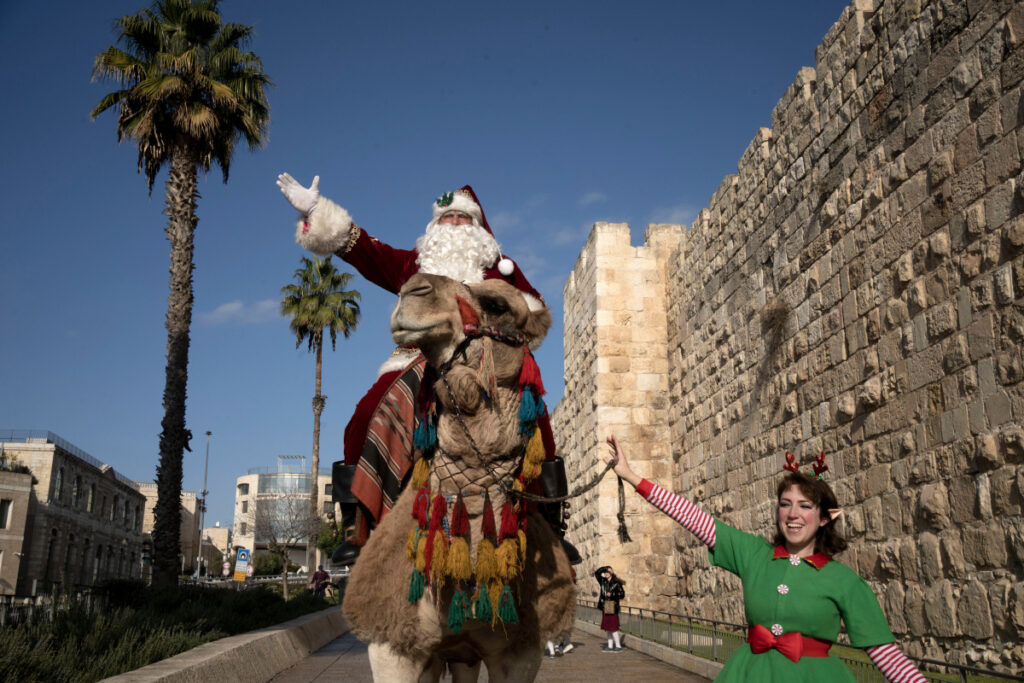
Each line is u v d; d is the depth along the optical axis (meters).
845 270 13.77
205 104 20.36
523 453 4.31
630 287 24.72
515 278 5.52
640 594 22.91
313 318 43.28
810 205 15.17
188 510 104.94
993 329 10.02
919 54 11.84
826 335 14.38
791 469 4.23
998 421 9.84
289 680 11.04
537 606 4.41
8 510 50.78
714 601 19.59
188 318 19.66
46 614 10.22
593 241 25.33
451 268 5.11
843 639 11.15
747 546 4.16
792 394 15.70
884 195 12.66
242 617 15.60
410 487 4.48
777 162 16.73
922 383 11.43
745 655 3.96
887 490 12.18
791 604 3.84
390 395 4.90
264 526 82.31
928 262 11.45
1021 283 9.59
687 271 22.53
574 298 28.75
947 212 11.05
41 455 55.88
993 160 10.16
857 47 13.59
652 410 24.03
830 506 4.02
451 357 4.16
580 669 13.27
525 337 4.48
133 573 77.75
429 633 4.21
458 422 4.20
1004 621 9.45
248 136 21.27
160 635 10.09
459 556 4.02
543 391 4.39
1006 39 10.02
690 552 21.50
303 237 4.87
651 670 13.12
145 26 20.16
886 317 12.44
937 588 10.78
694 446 21.56
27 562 53.06
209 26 20.61
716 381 20.06
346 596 4.34
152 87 19.55
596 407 24.28
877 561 12.30
